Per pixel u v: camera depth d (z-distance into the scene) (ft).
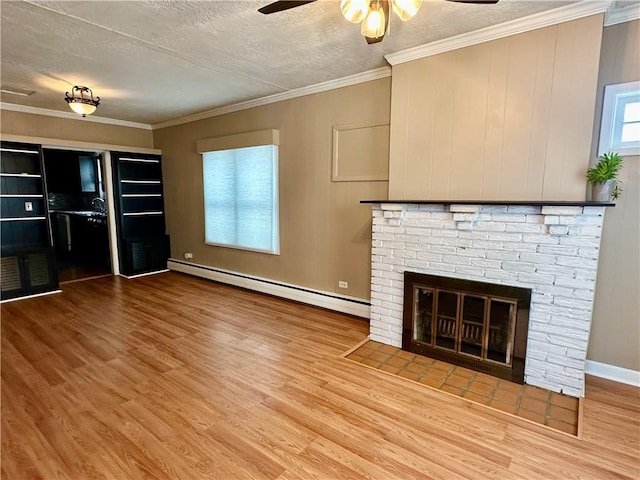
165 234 20.04
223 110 15.85
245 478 5.55
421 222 9.52
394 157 10.19
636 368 8.18
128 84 12.41
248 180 15.34
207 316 12.68
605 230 8.19
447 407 7.38
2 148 14.05
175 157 18.79
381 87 11.11
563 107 7.75
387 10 5.95
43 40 8.77
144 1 6.93
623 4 7.35
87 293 15.52
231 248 16.66
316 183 13.14
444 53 9.07
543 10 7.50
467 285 8.87
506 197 8.57
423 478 5.56
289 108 13.57
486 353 8.77
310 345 10.34
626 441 6.36
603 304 8.39
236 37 8.62
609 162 7.28
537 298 8.00
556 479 5.53
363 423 6.86
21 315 12.67
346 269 12.72
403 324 10.05
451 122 9.15
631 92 7.63
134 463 5.83
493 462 5.88
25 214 14.88
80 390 7.93
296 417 7.04
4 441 6.30
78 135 17.16
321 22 7.86
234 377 8.52
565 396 7.77
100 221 19.75
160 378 8.46
